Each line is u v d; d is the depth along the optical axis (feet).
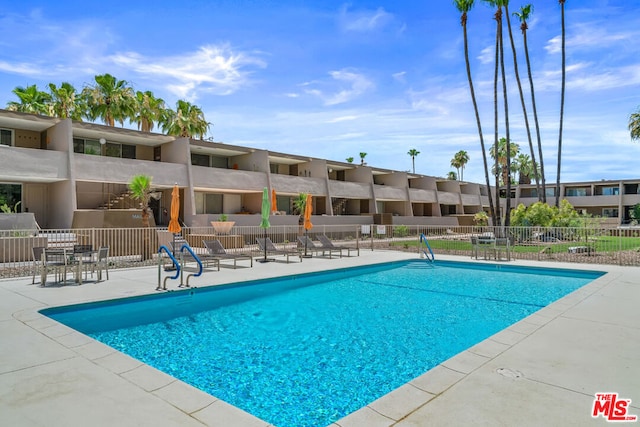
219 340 21.36
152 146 84.23
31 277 36.58
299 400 14.35
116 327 23.88
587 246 57.67
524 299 31.68
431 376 13.41
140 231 48.37
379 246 75.61
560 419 10.43
